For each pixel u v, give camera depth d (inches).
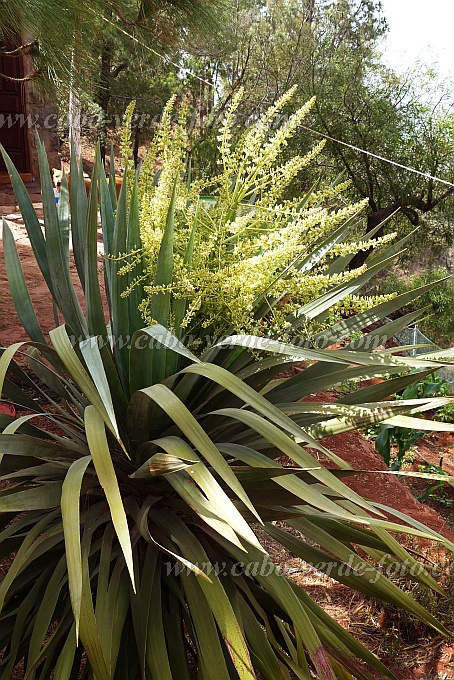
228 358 77.1
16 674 81.0
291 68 498.6
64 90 127.8
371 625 101.8
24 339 178.1
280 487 69.1
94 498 77.4
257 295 72.9
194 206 70.2
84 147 557.6
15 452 65.7
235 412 64.3
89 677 70.1
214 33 146.3
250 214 66.1
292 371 184.2
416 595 103.9
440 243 565.6
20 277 82.4
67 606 70.4
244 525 53.2
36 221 83.5
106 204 83.9
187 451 62.4
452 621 102.1
